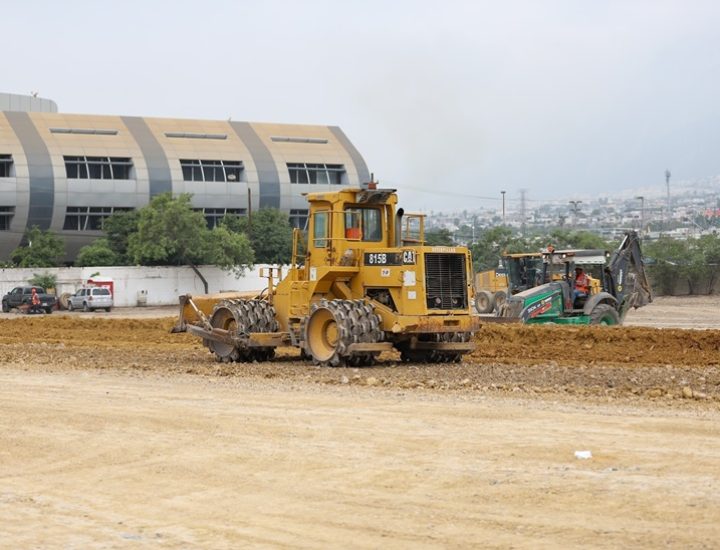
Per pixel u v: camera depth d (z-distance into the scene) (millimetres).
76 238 98250
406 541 9289
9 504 11062
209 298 26609
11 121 98688
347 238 23750
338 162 107875
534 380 20469
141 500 11078
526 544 9062
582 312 34281
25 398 18578
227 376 22031
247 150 104875
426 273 22812
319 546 9250
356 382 20406
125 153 99438
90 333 39125
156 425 15250
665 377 20844
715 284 77375
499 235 84125
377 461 12453
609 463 12016
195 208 101375
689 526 9414
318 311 23594
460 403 17125
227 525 10008
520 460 12305
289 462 12547
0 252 97125
